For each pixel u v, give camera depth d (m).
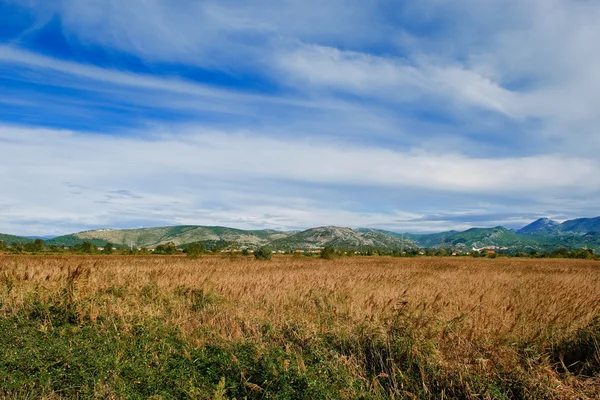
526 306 10.48
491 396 5.14
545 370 5.64
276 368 5.77
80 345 6.83
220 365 6.23
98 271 16.58
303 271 23.66
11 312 9.70
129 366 6.07
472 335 7.09
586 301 11.49
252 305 11.02
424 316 8.04
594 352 6.68
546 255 95.31
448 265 40.28
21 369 5.83
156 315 9.45
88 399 5.09
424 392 5.44
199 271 20.62
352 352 6.98
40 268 17.59
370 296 11.66
